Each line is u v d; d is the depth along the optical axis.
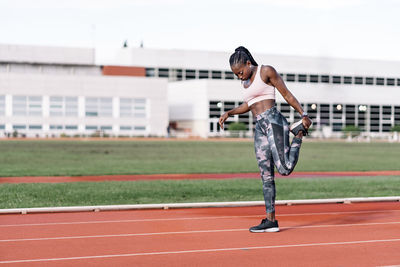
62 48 81.88
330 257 6.07
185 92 79.62
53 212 9.77
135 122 71.50
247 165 24.09
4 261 5.89
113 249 6.52
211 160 27.50
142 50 85.19
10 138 63.38
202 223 8.53
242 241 7.00
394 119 81.62
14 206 10.50
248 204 10.78
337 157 31.41
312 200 11.12
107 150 36.34
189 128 79.06
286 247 6.61
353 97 79.88
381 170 22.28
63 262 5.85
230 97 76.94
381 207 10.66
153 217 9.19
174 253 6.29
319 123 78.56
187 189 14.05
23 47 80.75
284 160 7.18
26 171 20.06
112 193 12.97
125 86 71.00
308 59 86.44
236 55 7.38
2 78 66.75
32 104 67.88
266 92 7.34
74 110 69.31
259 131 7.50
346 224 8.44
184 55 86.25
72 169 21.20
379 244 6.80
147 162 25.69
